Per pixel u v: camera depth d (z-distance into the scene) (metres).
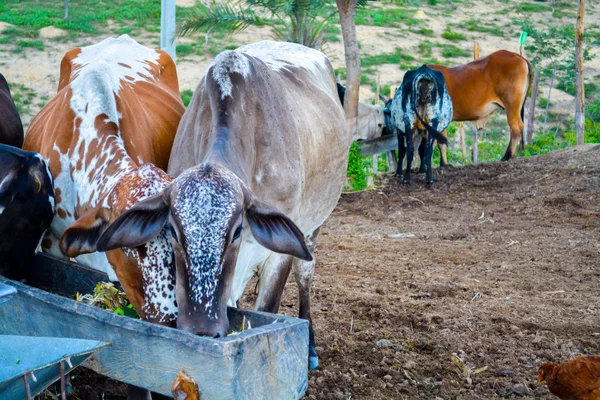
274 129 4.06
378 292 6.44
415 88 12.25
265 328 2.73
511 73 14.33
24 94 23.03
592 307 5.88
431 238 8.98
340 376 4.54
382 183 13.14
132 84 5.30
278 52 5.57
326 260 7.83
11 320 3.27
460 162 17.36
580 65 14.09
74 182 4.04
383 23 33.66
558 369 3.84
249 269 4.15
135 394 3.34
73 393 4.07
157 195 2.96
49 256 4.00
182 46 28.38
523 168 12.77
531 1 40.12
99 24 30.17
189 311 2.78
